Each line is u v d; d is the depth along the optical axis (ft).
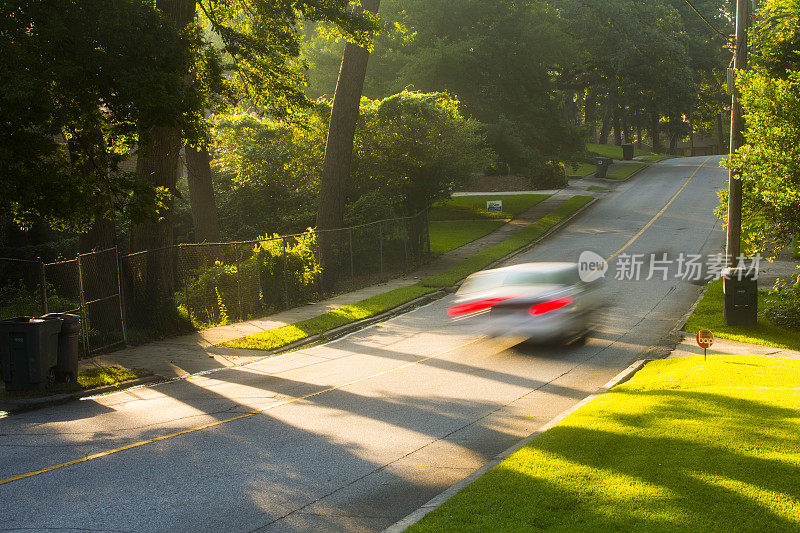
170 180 67.56
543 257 101.04
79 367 47.11
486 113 159.02
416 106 104.12
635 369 44.80
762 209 65.92
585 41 217.77
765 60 64.44
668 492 20.66
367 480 25.30
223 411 36.11
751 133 58.13
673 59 228.43
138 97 45.06
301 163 113.19
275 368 48.60
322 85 152.76
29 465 27.12
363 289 86.33
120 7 45.21
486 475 23.21
